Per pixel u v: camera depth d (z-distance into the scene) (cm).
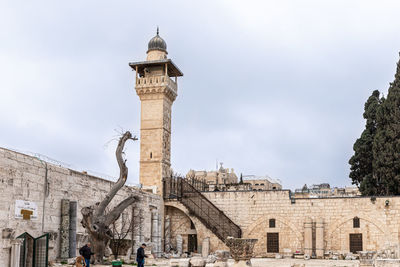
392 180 5356
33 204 2927
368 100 6331
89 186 3700
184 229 5409
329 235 4994
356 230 4922
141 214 4675
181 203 5300
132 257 3950
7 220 2655
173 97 5784
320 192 8244
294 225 5125
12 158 2739
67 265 2970
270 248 5169
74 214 3303
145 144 5488
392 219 4822
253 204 5297
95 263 3056
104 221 3138
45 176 3084
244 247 2992
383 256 4597
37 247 2758
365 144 6088
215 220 5216
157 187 5362
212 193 5434
